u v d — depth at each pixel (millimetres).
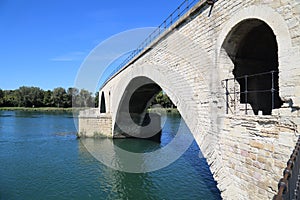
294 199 3416
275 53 11281
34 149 24766
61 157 21594
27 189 14375
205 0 9836
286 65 6090
